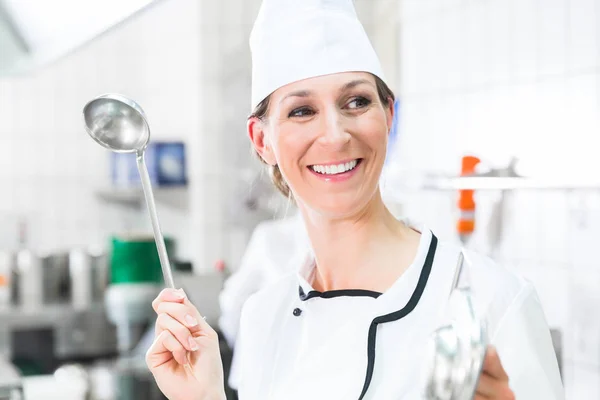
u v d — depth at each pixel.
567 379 2.34
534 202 2.47
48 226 4.87
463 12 2.86
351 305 1.06
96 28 1.90
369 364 1.00
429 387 0.60
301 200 1.07
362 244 1.07
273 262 2.66
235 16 4.32
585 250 2.26
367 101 1.02
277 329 1.16
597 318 2.22
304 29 1.02
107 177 4.93
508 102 2.62
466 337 0.61
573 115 2.32
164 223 4.74
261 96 1.06
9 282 3.67
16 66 2.54
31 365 3.56
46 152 4.87
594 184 1.76
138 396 2.46
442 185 2.21
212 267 4.30
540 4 2.46
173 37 4.59
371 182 1.03
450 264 1.04
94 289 3.71
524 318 0.97
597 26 2.22
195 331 1.13
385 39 3.75
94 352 3.68
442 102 3.02
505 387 0.71
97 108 1.05
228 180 4.30
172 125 4.66
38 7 1.99
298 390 1.06
